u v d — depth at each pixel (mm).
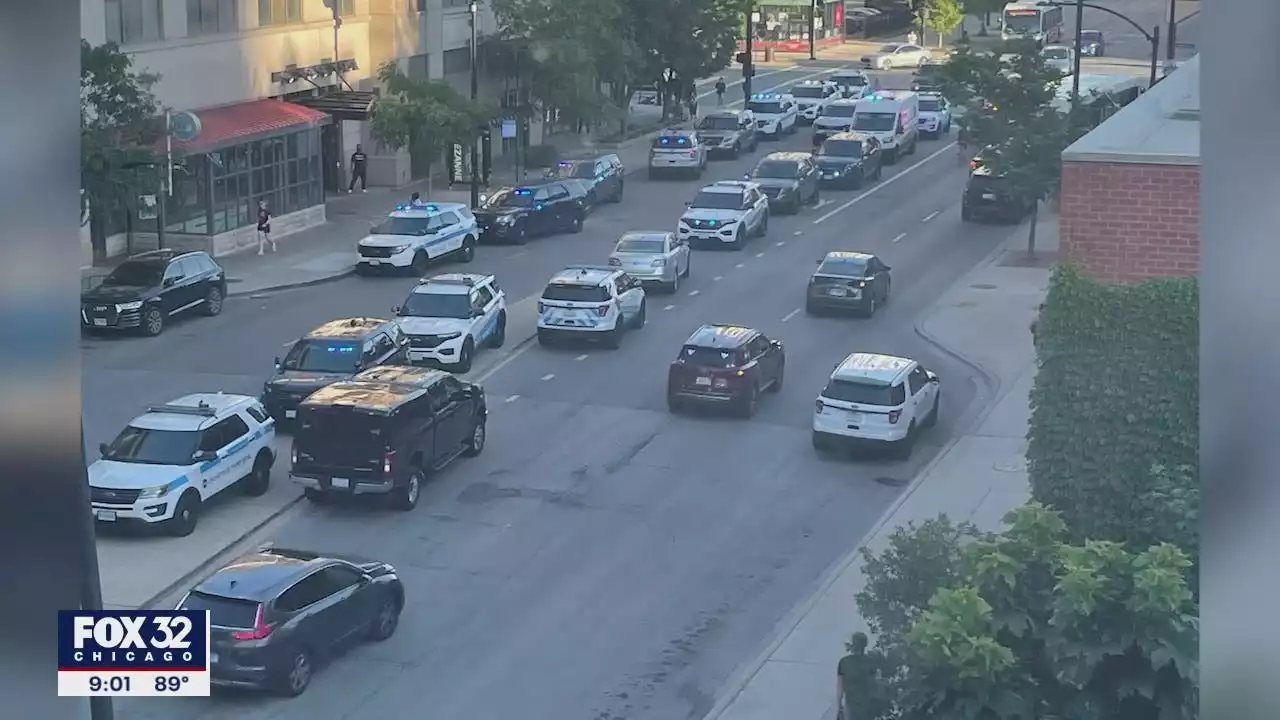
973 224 52938
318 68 54219
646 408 31594
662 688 18797
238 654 17797
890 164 66750
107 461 23969
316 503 25625
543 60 62938
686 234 48688
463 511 25344
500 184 59719
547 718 17891
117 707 17547
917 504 25719
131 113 39844
